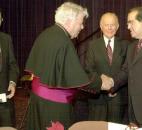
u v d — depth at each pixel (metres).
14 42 6.98
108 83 3.11
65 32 2.45
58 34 2.42
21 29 6.93
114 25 3.41
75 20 2.43
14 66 3.12
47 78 2.38
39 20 6.85
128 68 2.82
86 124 2.28
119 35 6.44
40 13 6.82
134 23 2.69
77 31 2.50
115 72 3.33
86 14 2.50
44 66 2.42
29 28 6.91
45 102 2.44
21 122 4.32
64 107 2.45
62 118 2.44
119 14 6.48
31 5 6.84
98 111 3.39
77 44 6.07
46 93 2.44
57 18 2.47
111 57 3.39
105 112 3.38
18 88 6.32
